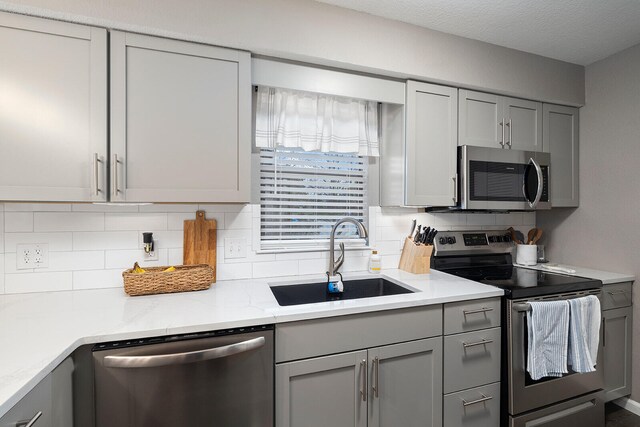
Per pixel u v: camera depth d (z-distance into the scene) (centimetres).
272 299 147
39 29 127
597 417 193
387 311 146
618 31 196
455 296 157
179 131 145
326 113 200
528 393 169
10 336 104
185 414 114
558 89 231
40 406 86
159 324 115
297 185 206
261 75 167
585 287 188
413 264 207
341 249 189
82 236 159
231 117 153
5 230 148
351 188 220
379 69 182
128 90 138
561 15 179
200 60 149
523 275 208
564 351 169
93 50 133
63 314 124
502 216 263
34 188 126
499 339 170
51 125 128
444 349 158
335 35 172
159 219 171
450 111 204
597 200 234
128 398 108
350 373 140
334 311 135
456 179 204
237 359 121
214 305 137
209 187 149
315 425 135
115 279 164
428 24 189
